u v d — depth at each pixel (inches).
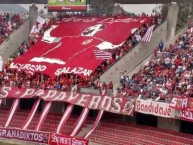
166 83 1935.3
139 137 1895.9
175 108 1712.6
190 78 1910.7
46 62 2434.8
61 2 2704.2
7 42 2780.5
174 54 2165.4
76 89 2089.1
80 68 2283.5
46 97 2103.8
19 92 2196.1
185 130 1881.2
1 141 2065.7
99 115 1950.1
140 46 2335.1
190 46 2191.2
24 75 2406.5
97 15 2913.4
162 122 1918.1
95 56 2314.2
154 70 2108.8
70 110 2031.3
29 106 2385.6
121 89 2041.1
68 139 1900.8
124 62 2278.5
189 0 2421.3
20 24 2928.2
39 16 2785.4
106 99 1956.2
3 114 2308.1
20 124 2208.4
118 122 2054.6
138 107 1852.9
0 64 2496.3
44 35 2733.8
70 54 2442.2
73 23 2778.1
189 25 2395.4
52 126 2149.4
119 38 2444.6
